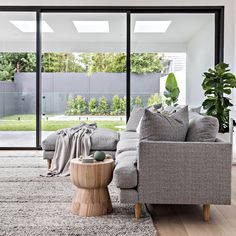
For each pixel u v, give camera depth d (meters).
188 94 6.05
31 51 6.08
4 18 6.07
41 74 6.08
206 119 2.85
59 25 6.07
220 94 5.16
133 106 6.06
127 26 6.01
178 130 2.83
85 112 6.08
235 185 3.82
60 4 5.89
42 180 3.95
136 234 2.42
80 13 6.04
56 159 4.30
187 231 2.53
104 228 2.53
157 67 6.05
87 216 2.78
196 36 6.03
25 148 6.11
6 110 6.11
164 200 2.70
